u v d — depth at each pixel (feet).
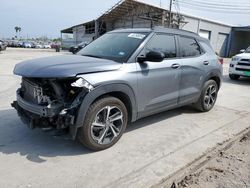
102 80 11.36
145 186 9.66
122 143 13.17
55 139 13.23
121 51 13.48
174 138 14.15
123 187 9.55
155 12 102.47
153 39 14.34
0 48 93.04
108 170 10.62
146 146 12.98
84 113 11.03
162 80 14.47
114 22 130.31
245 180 10.34
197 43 17.94
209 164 11.52
